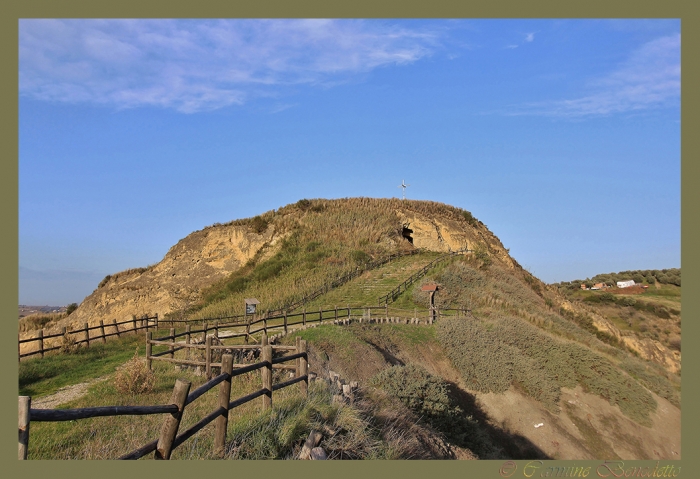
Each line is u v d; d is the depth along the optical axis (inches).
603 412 840.3
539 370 882.1
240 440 269.4
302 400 341.7
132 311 1737.2
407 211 2133.4
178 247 1998.0
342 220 2006.6
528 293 1589.6
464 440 549.0
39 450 277.9
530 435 727.7
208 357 517.0
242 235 1923.0
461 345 914.1
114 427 324.5
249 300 903.7
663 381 1016.9
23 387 488.4
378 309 1173.7
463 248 1978.3
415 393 528.7
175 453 248.5
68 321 1822.1
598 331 1539.1
